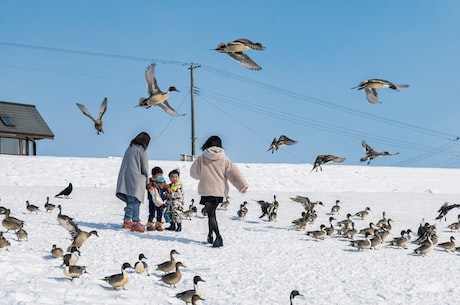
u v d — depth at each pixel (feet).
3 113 184.96
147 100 40.75
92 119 45.14
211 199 45.03
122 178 48.88
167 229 51.90
